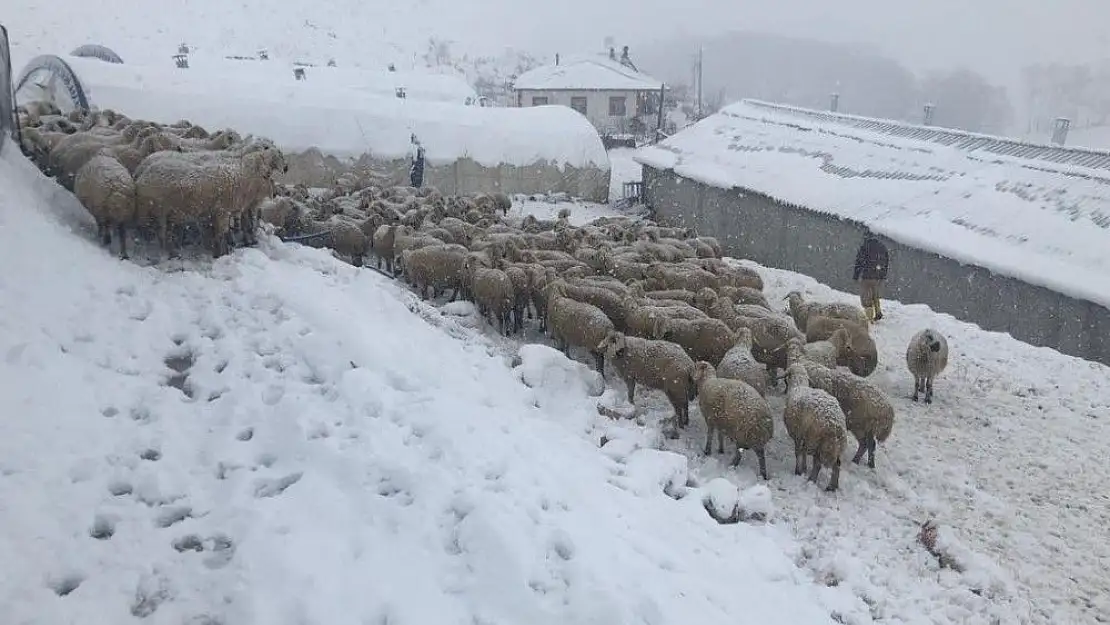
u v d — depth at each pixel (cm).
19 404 695
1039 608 759
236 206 1151
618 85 6244
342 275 1230
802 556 806
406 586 573
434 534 628
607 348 1063
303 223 1597
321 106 3288
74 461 654
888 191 2512
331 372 859
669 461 897
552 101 6291
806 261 2738
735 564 727
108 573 556
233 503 638
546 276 1383
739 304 1424
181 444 712
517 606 570
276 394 808
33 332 809
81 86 2562
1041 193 2214
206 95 3092
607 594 581
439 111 3591
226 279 1071
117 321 895
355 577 573
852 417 992
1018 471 1010
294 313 986
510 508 667
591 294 1286
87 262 999
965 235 2108
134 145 1239
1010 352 1423
